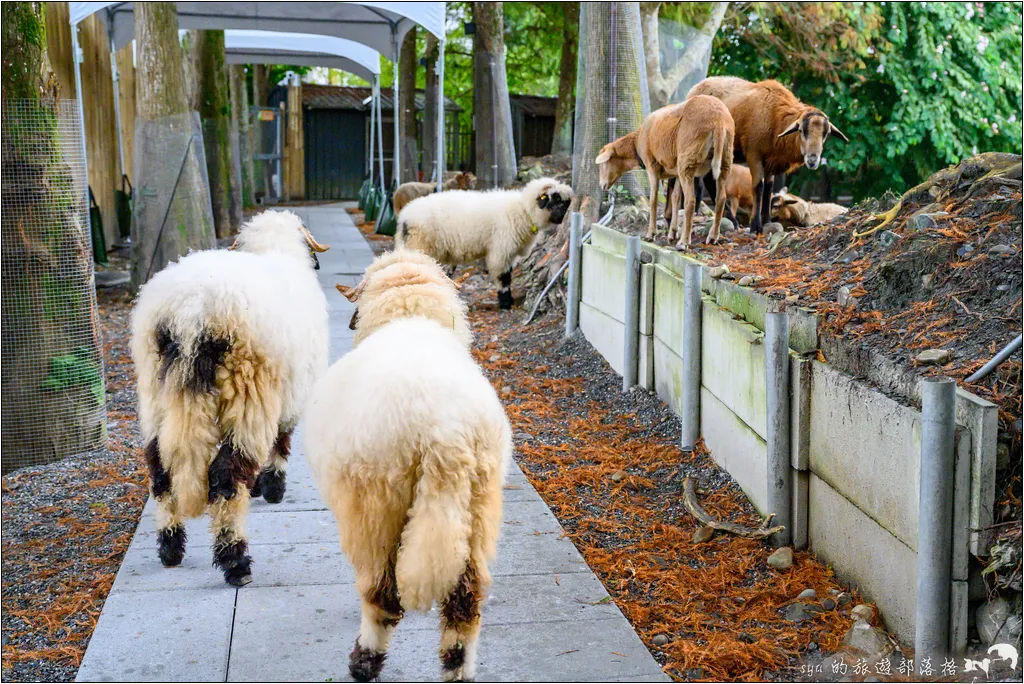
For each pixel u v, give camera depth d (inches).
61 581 180.9
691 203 310.7
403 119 874.8
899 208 254.1
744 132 340.5
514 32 941.8
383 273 167.8
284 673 144.3
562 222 434.9
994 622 139.3
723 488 216.5
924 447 137.7
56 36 504.4
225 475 167.3
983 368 155.6
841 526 173.3
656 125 324.2
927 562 139.2
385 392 126.8
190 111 502.6
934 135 633.0
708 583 177.5
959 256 207.2
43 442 248.7
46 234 245.8
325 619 161.2
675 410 266.5
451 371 132.0
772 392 185.8
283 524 201.2
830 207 429.4
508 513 209.5
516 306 446.6
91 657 148.5
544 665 147.2
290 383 178.4
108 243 692.1
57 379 248.5
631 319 291.0
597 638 155.8
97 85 662.5
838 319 203.3
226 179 724.7
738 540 193.2
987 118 657.6
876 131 679.7
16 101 243.0
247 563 172.9
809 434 184.7
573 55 754.2
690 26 562.9
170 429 165.0
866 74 678.5
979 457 136.7
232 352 166.2
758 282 241.8
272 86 1524.4
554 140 772.0
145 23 485.1
